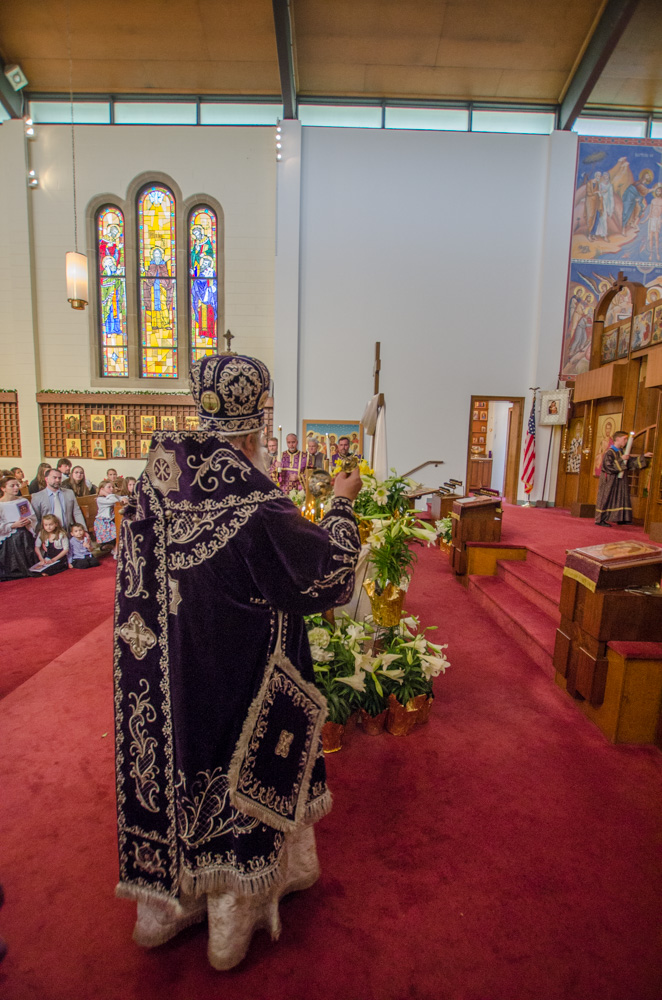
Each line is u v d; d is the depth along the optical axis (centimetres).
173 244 1027
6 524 592
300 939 140
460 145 982
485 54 908
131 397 1020
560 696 291
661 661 235
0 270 1022
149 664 112
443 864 168
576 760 229
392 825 186
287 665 116
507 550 525
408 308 1008
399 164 987
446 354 1015
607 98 975
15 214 998
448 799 202
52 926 144
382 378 1015
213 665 108
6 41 906
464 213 995
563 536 583
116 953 136
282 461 828
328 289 1004
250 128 995
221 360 109
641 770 222
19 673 330
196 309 1043
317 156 984
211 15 852
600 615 246
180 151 999
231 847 115
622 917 149
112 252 1030
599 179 972
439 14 843
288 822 118
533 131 1007
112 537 711
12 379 1037
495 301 1009
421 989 127
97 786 209
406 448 1029
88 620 439
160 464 111
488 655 351
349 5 829
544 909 151
